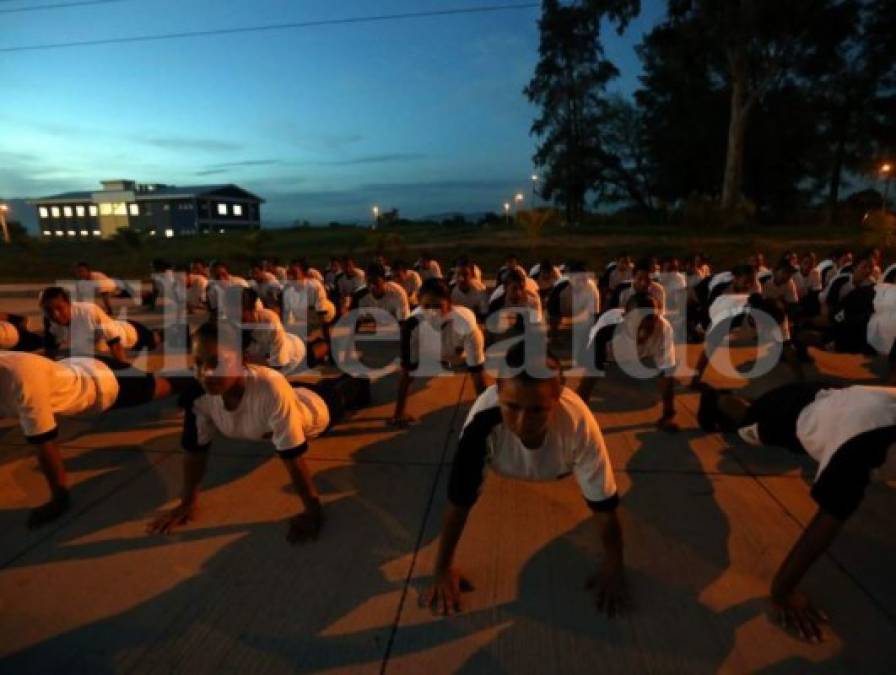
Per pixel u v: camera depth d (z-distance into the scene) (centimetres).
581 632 209
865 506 292
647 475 332
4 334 470
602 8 2511
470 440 206
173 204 5091
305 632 211
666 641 203
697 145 3195
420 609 222
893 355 414
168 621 218
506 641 205
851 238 2069
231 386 250
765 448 368
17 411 283
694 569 244
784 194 3353
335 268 1112
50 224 5403
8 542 272
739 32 2278
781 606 213
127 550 265
